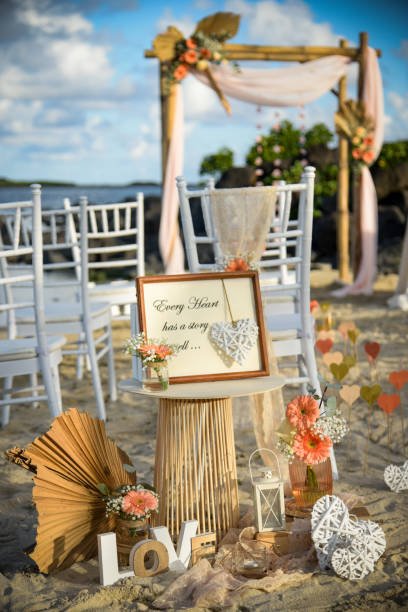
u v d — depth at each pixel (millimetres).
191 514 2035
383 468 2721
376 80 7418
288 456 2135
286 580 1806
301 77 6898
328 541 1898
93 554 2029
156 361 1983
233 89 6766
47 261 12492
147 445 3016
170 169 6629
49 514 1938
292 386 3949
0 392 2773
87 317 3352
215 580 1787
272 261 2701
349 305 6773
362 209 7523
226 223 2682
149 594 1768
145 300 2094
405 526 2156
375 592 1757
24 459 2031
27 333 3393
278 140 13570
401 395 3648
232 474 2080
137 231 3846
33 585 1858
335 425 2133
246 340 2096
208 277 2146
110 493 2068
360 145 7434
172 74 6551
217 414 2037
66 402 3742
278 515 2033
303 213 2701
